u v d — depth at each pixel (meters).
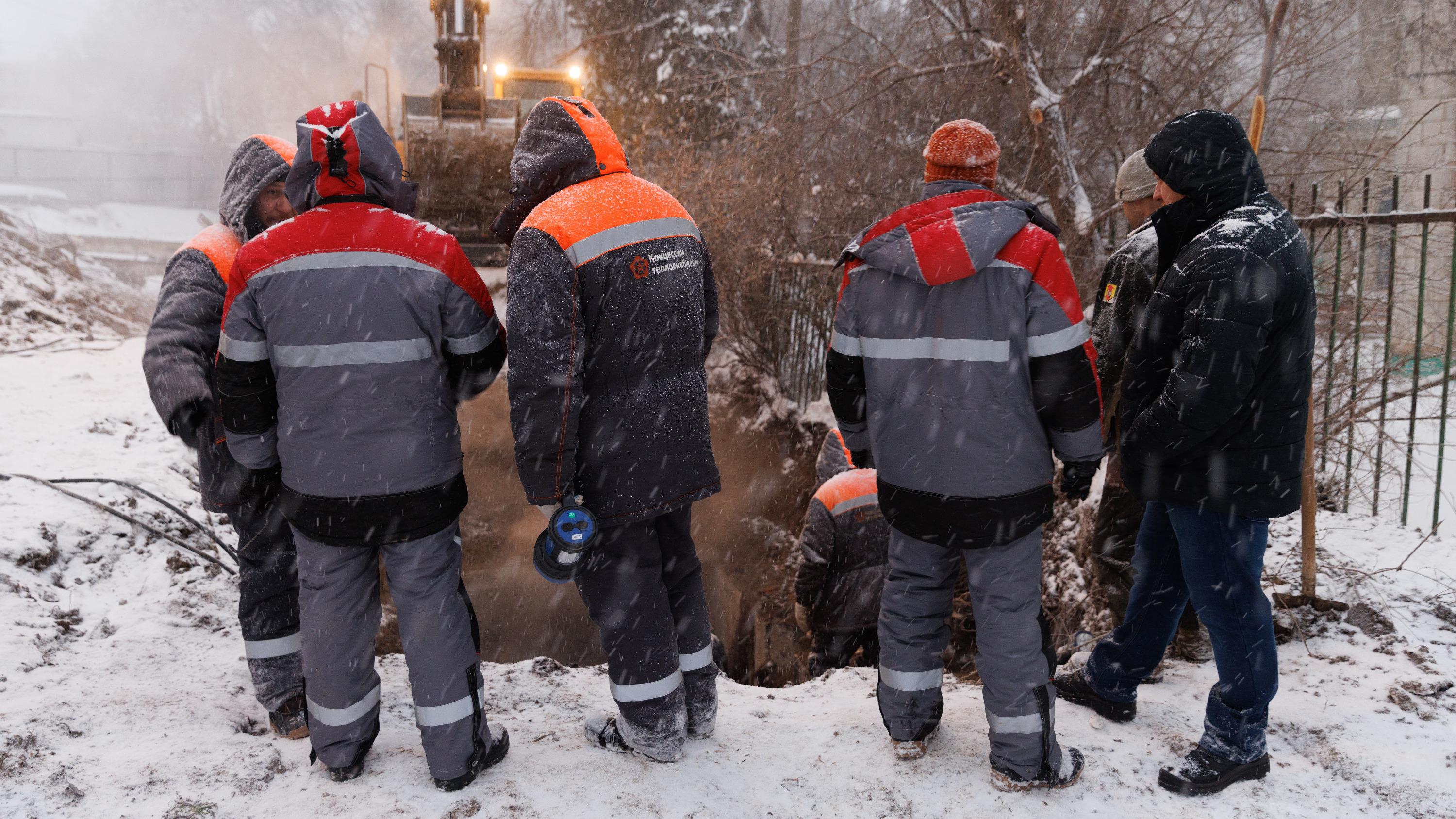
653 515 2.49
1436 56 9.28
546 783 2.53
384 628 4.60
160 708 2.89
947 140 2.40
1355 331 4.64
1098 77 8.51
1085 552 4.52
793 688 3.56
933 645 2.62
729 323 9.75
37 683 2.94
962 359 2.33
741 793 2.51
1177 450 2.43
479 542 6.34
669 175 9.83
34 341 9.25
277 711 2.80
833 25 10.12
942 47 9.22
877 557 4.13
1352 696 2.95
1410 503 5.79
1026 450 2.36
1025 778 2.47
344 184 2.33
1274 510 2.44
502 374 8.83
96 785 2.39
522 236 2.34
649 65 17.88
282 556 2.75
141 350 9.16
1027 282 2.27
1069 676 3.04
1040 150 7.81
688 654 2.78
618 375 2.43
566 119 2.46
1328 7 7.95
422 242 2.35
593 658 5.49
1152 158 2.60
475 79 11.16
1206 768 2.49
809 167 9.59
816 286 8.94
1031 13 8.54
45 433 5.48
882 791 2.52
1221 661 2.51
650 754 2.64
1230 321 2.30
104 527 4.17
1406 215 4.23
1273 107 8.34
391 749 2.74
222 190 2.70
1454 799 2.42
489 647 5.41
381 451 2.30
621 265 2.38
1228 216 2.47
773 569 7.14
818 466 4.54
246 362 2.28
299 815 2.34
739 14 17.55
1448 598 3.42
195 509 4.77
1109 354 3.05
